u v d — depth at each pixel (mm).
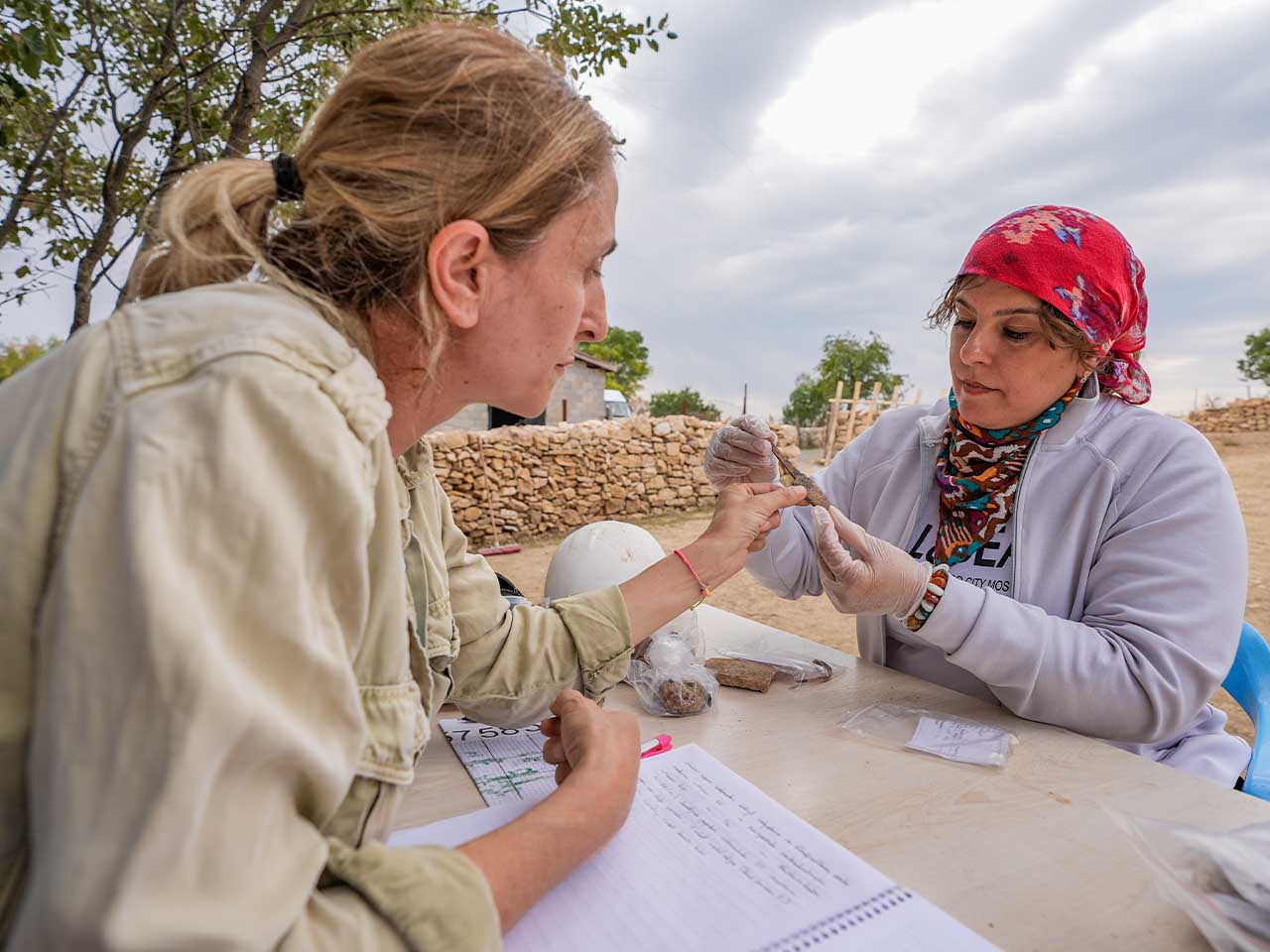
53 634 427
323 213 668
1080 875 783
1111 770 1016
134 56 3273
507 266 716
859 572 1232
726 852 800
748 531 1225
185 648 415
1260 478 10984
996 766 1022
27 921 409
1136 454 1380
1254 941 613
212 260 659
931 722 1166
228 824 442
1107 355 1442
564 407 15531
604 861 787
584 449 8953
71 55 2881
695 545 1211
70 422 474
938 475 1594
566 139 712
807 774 1014
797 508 1775
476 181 673
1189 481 1309
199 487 449
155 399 476
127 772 409
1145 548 1292
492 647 1094
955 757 1049
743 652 1505
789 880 753
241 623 459
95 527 439
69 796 409
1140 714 1153
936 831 869
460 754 1105
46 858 409
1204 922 647
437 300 691
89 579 430
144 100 3152
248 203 689
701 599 1197
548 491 8734
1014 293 1312
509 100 683
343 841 608
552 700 1120
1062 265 1277
